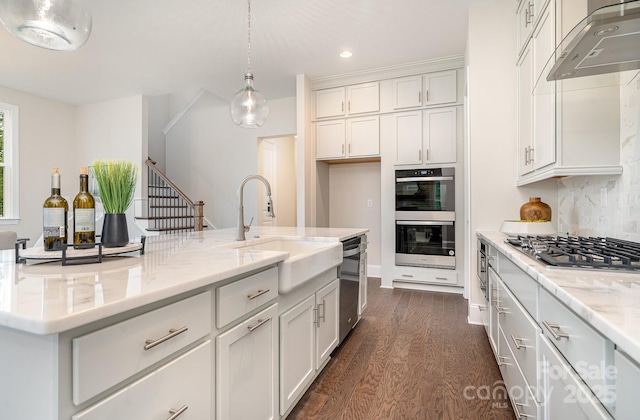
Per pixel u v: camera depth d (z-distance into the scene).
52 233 1.24
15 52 3.60
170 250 1.56
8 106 4.75
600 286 0.92
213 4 2.78
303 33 3.30
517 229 2.37
